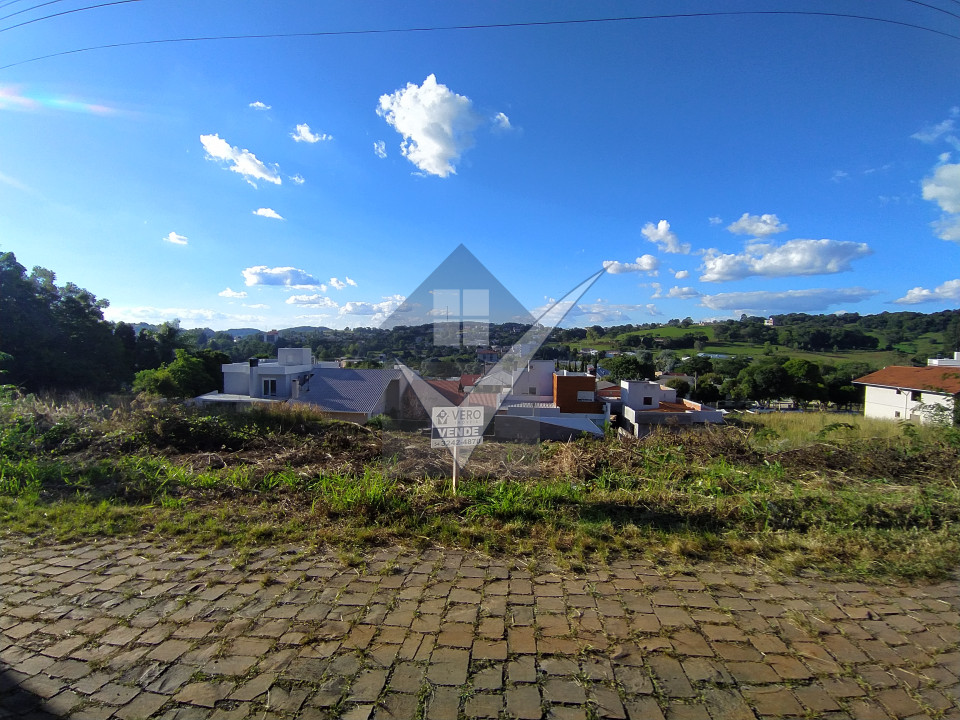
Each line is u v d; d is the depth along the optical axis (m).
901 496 4.13
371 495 3.66
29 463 4.66
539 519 3.54
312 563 2.86
